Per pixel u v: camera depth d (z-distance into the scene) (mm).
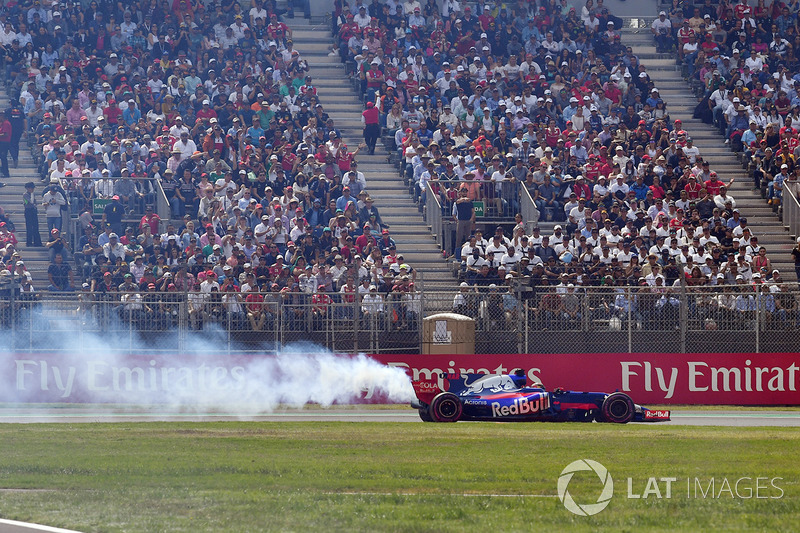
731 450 58719
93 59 125062
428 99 129750
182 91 124562
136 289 92688
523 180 115438
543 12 146125
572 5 154125
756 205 123875
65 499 42625
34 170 118562
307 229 102312
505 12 144125
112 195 107875
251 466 51406
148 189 109875
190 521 38531
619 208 111562
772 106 135875
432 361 88125
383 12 142875
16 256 95500
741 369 89562
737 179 128125
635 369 89125
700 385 89500
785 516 40688
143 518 39031
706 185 119250
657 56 152250
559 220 113750
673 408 87938
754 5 158250
